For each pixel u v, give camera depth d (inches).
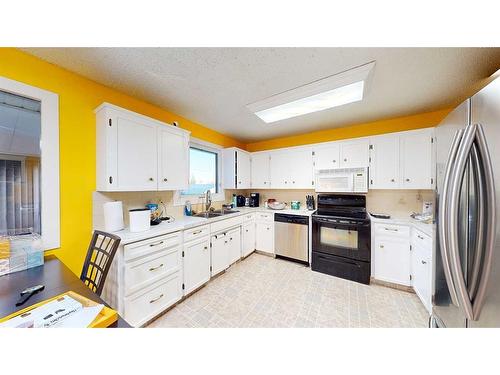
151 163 73.7
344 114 96.6
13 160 50.8
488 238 26.9
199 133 113.7
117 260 56.2
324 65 57.0
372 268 91.6
